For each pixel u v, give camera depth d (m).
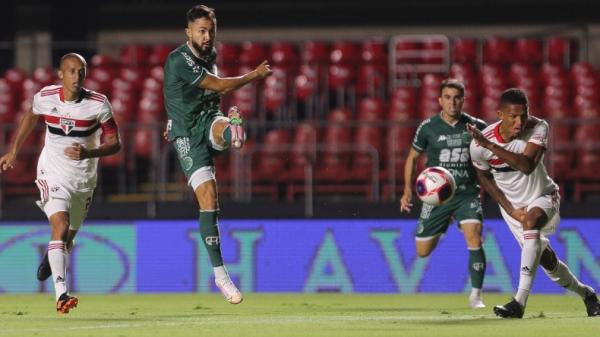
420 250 44.09
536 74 69.56
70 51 79.88
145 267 54.38
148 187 65.06
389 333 27.38
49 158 34.19
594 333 27.03
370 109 66.06
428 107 66.31
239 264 54.12
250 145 62.03
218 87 32.03
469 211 42.25
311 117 69.06
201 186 32.12
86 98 34.22
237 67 71.62
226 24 79.44
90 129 34.28
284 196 61.59
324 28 79.00
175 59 32.34
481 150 33.00
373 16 78.75
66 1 80.06
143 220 54.56
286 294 52.50
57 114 34.00
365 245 53.69
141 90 70.19
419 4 78.50
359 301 46.19
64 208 33.62
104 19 79.62
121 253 54.47
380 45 73.75
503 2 78.00
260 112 68.25
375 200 56.41
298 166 62.38
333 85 71.31
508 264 52.78
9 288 54.69
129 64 73.62
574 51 75.56
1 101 69.50
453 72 69.25
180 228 54.38
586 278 52.69
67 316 35.69
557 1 77.56
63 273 32.50
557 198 33.38
